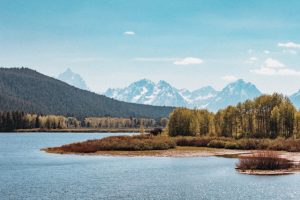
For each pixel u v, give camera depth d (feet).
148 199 125.18
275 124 414.41
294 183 151.43
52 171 188.65
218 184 150.51
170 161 234.58
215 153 287.69
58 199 124.36
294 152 285.23
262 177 166.91
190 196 129.08
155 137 365.61
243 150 314.96
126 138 344.08
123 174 177.78
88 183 153.58
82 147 301.22
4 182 155.53
